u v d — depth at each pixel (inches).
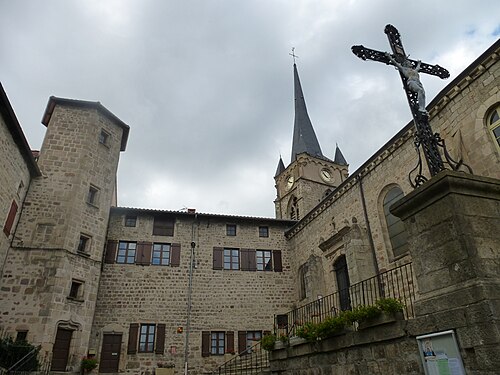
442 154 532.1
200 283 877.2
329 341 336.2
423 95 262.7
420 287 218.4
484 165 477.1
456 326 191.8
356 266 653.3
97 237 755.4
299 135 2010.3
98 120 837.2
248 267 929.5
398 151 644.1
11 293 621.9
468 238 194.1
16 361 533.6
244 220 980.6
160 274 858.1
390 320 265.1
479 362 177.8
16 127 603.2
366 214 700.7
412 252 225.8
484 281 183.9
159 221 917.2
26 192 711.1
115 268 831.7
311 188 1704.0
